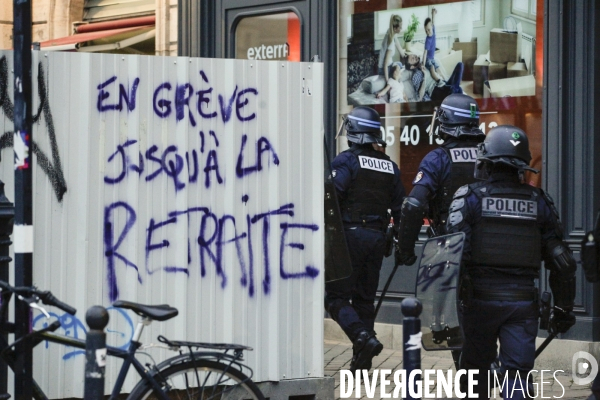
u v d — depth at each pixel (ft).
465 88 34.35
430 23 35.24
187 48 41.81
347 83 37.47
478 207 20.90
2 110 21.67
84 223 22.21
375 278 29.22
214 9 41.37
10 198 21.79
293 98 24.07
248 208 23.62
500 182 21.16
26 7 19.54
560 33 31.42
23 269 19.36
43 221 21.91
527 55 32.71
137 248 22.68
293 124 24.07
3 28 51.70
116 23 47.85
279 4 39.22
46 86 21.95
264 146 23.79
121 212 22.57
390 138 36.32
